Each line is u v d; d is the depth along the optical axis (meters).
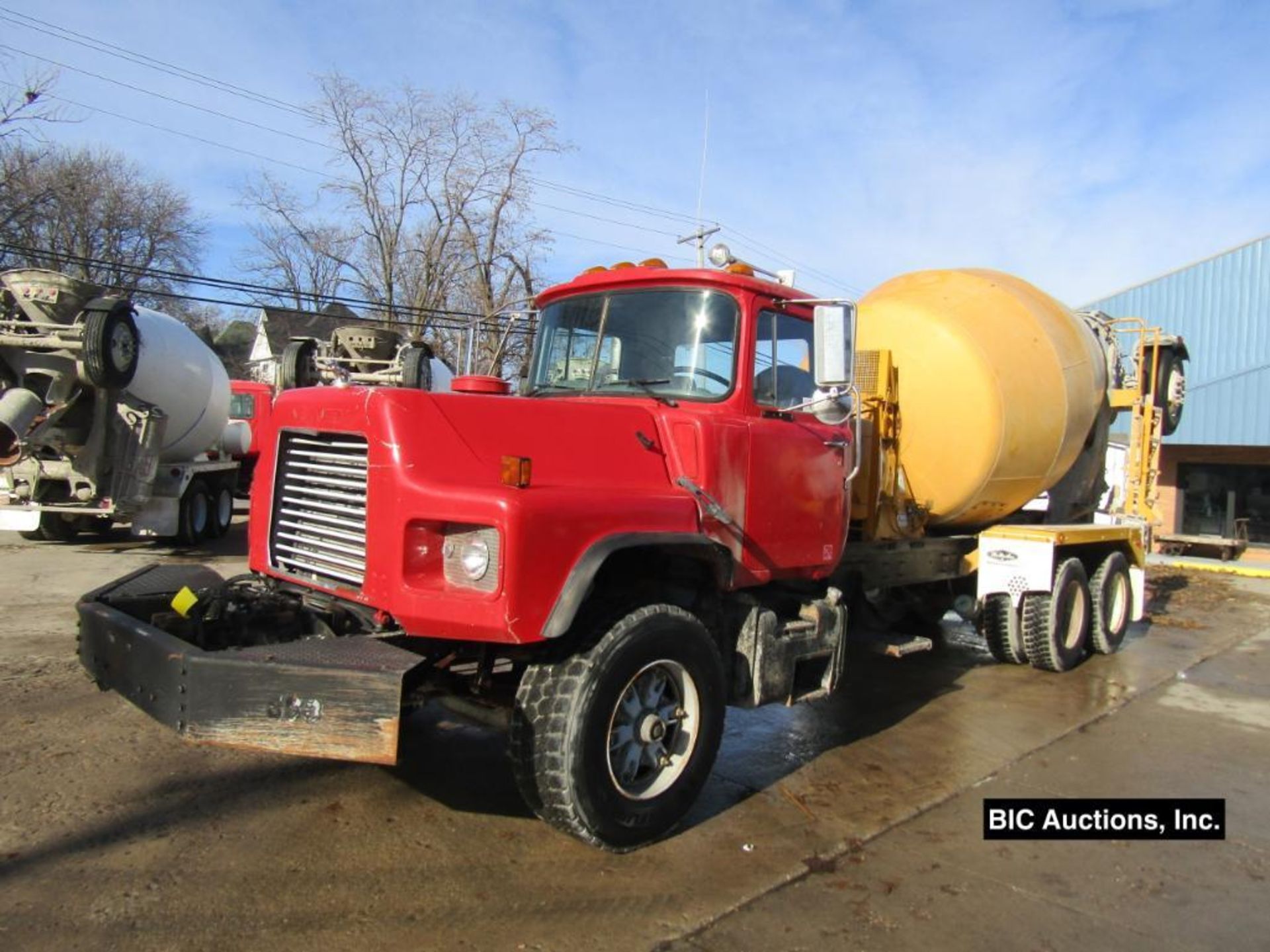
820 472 5.31
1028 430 7.55
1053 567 7.68
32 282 11.12
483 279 35.66
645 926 3.38
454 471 3.79
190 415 13.60
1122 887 3.91
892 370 7.21
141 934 3.13
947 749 5.68
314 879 3.60
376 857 3.82
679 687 4.27
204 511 14.50
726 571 4.54
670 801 4.12
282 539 4.59
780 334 5.20
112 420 11.78
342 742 3.41
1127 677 7.91
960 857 4.13
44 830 3.89
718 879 3.79
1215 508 21.59
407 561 3.73
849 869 3.96
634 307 5.14
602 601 4.11
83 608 4.39
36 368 11.28
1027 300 8.27
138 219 39.00
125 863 3.65
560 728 3.76
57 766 4.60
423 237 37.12
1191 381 20.70
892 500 7.15
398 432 3.79
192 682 3.55
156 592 4.80
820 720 6.25
